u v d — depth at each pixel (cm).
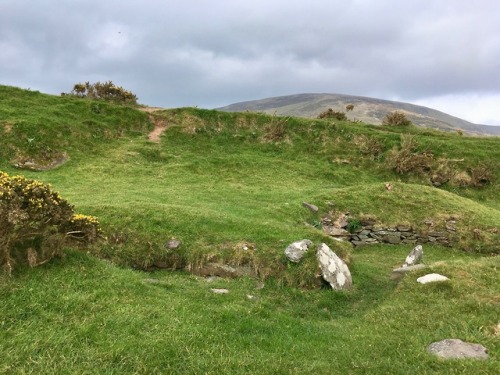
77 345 595
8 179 748
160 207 1358
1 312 636
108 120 2567
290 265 1093
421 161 2550
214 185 2012
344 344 725
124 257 1106
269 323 780
